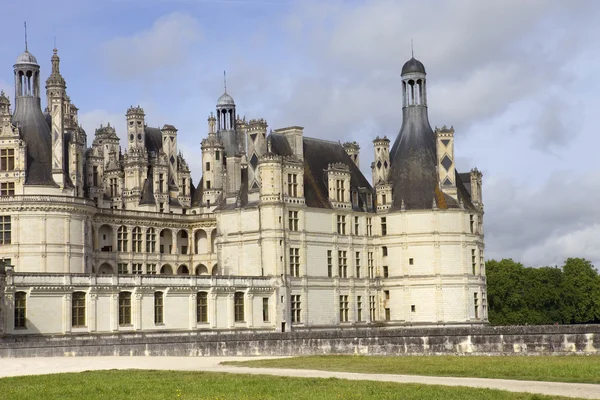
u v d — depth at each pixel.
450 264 124.31
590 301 177.38
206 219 138.00
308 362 65.88
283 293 115.38
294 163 119.69
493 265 164.62
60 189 112.69
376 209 129.25
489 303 161.12
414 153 128.88
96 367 66.12
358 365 62.38
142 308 103.12
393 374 56.16
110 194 141.12
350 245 125.25
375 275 128.38
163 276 105.44
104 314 100.00
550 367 57.19
